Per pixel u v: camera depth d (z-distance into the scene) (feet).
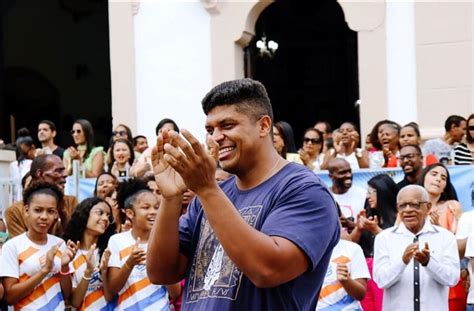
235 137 14.64
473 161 35.14
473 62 43.06
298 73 61.93
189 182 13.75
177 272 15.38
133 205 26.89
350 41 61.46
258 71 61.21
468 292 27.71
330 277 26.63
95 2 67.26
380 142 36.99
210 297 14.62
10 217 28.96
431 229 26.50
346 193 30.96
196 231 15.43
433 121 43.55
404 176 31.83
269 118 14.93
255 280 13.74
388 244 26.58
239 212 14.82
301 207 14.38
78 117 67.41
